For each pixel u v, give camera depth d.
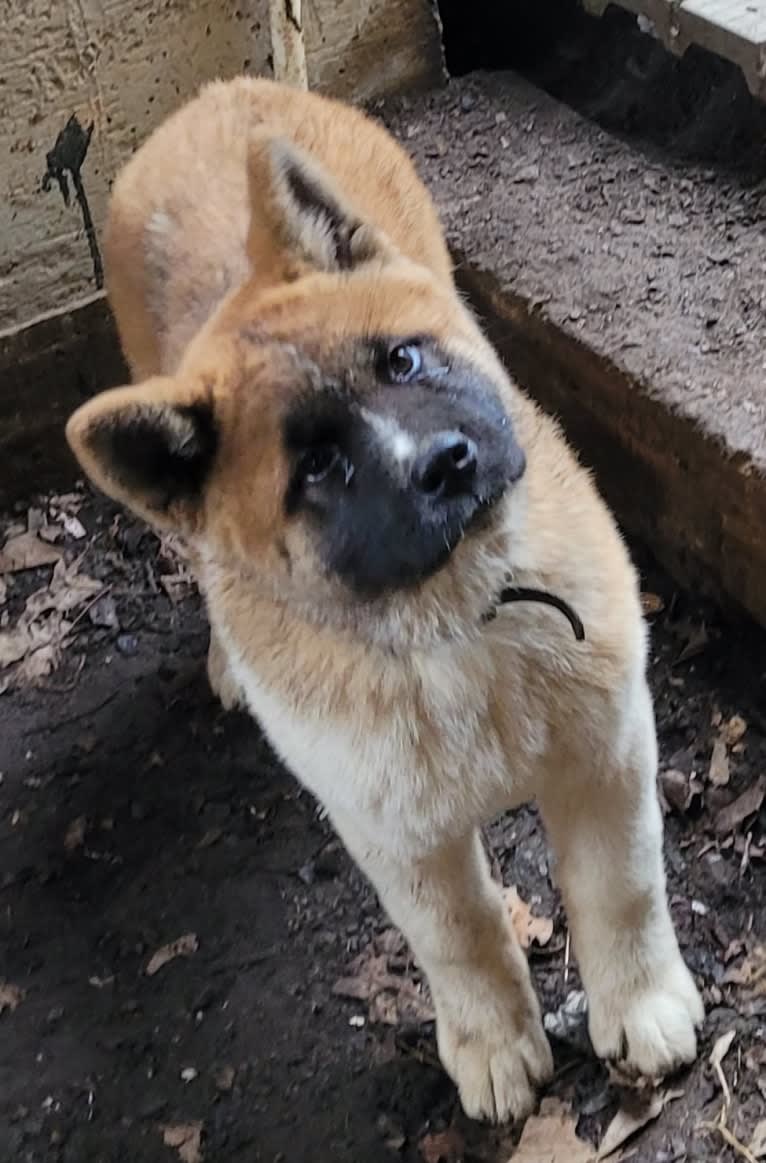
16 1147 1.53
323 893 1.62
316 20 1.90
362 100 1.97
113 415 1.27
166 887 1.65
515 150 1.88
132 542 1.90
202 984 1.59
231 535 1.31
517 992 1.46
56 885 1.67
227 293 1.47
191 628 1.83
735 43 1.74
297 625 1.33
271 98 1.63
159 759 1.73
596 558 1.35
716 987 1.49
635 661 1.35
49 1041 1.58
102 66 1.83
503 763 1.34
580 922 1.44
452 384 1.29
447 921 1.41
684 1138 1.43
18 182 1.85
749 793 1.58
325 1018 1.55
